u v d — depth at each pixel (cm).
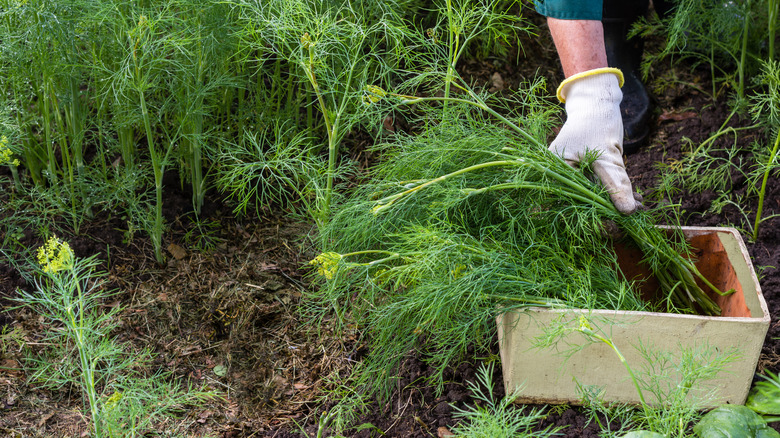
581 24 215
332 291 204
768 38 341
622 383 194
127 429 187
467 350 221
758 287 196
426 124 226
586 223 199
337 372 222
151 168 281
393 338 211
